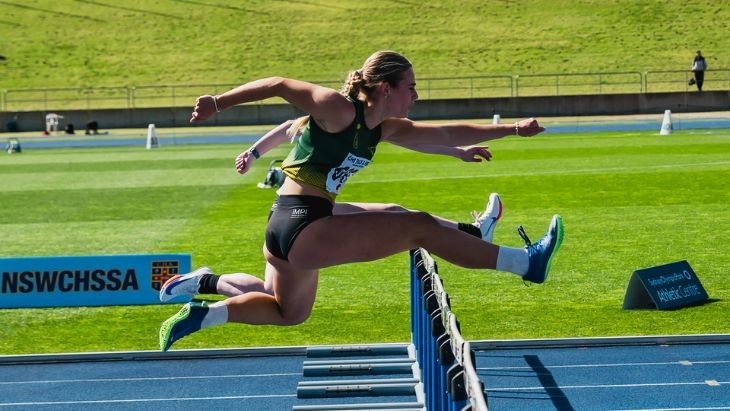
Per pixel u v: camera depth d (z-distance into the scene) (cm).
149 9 7156
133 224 1853
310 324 1058
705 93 5166
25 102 5922
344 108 529
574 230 1658
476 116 5228
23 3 7225
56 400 809
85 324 1076
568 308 1102
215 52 6544
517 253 546
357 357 892
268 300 577
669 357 887
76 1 7262
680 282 1106
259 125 5222
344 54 6444
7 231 1806
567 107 5178
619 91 5725
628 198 2050
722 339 933
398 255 1448
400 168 2873
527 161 2955
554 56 6250
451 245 540
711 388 796
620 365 866
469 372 421
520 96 5391
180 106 5506
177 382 850
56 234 1758
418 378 801
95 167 3105
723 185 2202
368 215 538
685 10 6700
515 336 988
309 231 535
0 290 1156
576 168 2683
